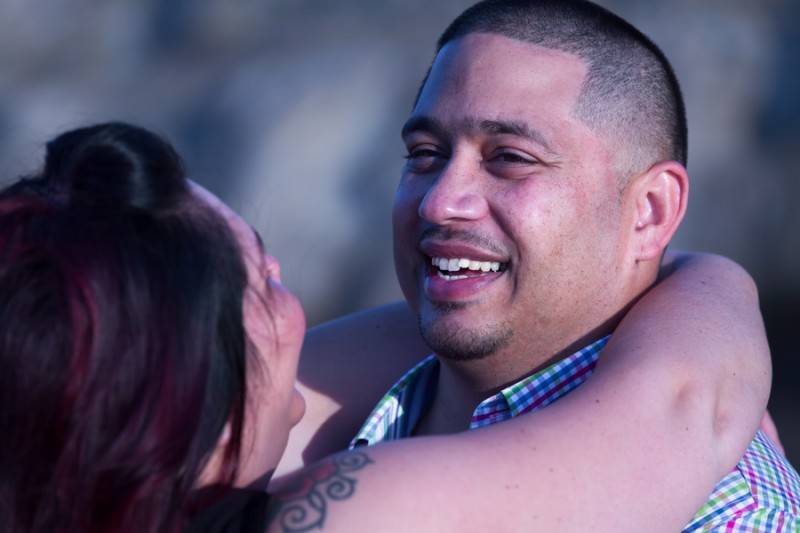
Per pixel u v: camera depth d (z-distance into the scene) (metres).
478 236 3.65
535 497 2.67
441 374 4.11
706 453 2.98
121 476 2.40
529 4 3.77
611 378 3.09
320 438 4.34
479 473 2.66
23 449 2.41
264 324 2.82
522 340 3.73
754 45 16.47
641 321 3.52
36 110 18.16
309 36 18.31
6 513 2.42
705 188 15.83
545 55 3.67
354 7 18.86
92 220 2.48
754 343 3.50
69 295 2.39
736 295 3.82
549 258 3.63
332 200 16.14
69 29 20.05
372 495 2.56
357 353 4.56
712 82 16.23
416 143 3.86
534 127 3.59
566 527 2.66
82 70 19.48
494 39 3.71
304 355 4.55
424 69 16.95
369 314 4.76
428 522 2.54
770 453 3.67
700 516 3.29
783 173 15.74
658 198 3.82
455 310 3.72
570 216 3.63
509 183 3.64
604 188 3.69
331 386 4.45
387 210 16.05
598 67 3.69
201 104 17.53
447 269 3.74
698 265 4.09
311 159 16.33
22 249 2.44
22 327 2.39
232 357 2.59
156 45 19.67
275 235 16.05
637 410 2.96
